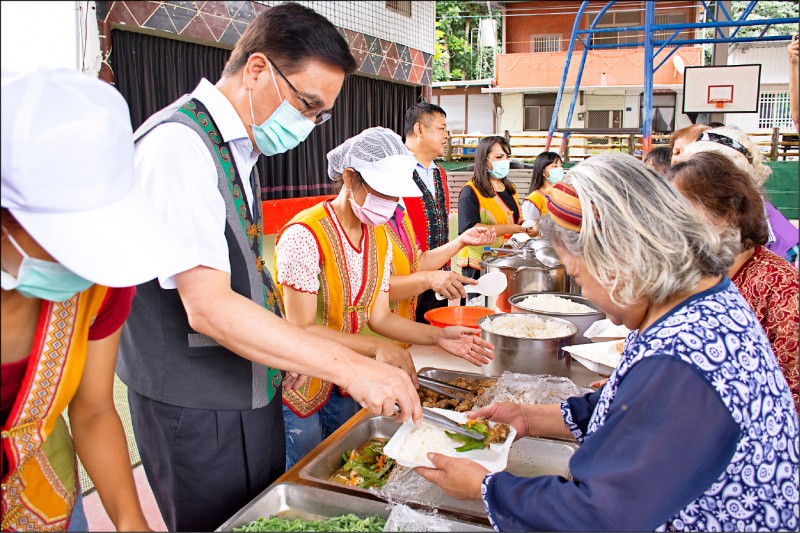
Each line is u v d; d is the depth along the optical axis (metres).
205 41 4.43
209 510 1.52
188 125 1.34
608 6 7.23
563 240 1.04
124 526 1.09
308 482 1.36
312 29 1.37
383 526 1.19
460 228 4.27
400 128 7.55
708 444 0.90
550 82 13.80
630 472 0.91
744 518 0.93
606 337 2.21
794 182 7.45
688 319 0.96
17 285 0.83
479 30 13.96
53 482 1.15
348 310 1.97
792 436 0.98
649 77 6.49
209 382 1.46
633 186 0.99
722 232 1.11
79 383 1.12
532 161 12.08
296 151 6.07
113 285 0.79
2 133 0.72
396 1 6.69
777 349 1.53
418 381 1.84
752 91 8.10
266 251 5.23
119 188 0.81
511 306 2.68
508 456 1.50
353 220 1.96
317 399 1.96
